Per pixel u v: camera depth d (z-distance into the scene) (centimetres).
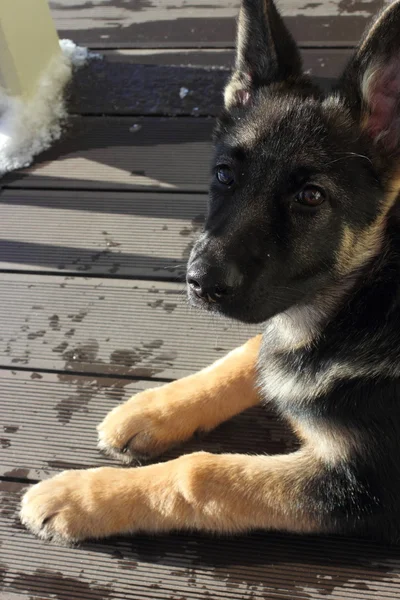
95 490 67
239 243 63
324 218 64
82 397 78
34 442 75
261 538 68
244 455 69
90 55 116
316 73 106
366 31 65
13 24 100
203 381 75
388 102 63
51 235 92
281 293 65
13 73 102
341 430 66
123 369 80
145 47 117
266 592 65
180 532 68
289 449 73
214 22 121
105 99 108
